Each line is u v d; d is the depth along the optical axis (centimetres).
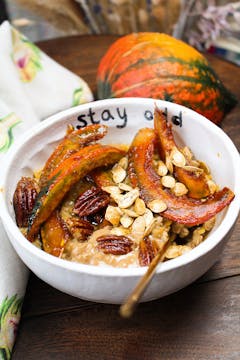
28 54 64
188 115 50
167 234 45
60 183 46
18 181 49
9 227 44
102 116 51
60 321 47
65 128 51
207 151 50
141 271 41
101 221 47
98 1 79
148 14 79
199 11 77
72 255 44
